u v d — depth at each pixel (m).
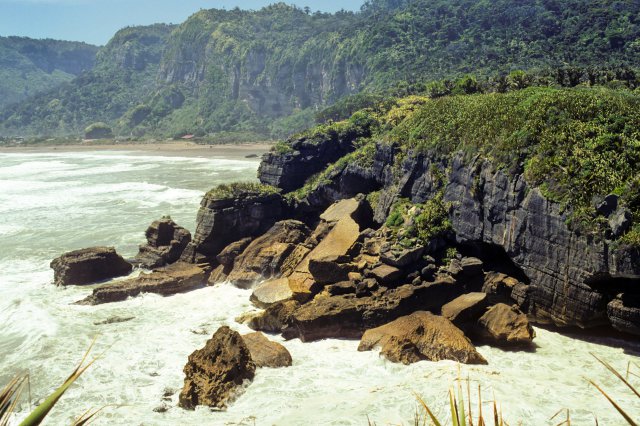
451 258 42.69
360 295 39.59
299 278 43.91
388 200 53.75
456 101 54.97
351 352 34.88
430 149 49.97
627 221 33.38
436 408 26.92
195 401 29.55
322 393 29.77
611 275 33.69
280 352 33.41
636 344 34.59
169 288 47.53
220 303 45.09
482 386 28.83
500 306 35.91
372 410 27.28
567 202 36.31
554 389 28.86
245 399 29.69
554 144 39.94
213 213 53.53
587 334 36.44
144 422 27.97
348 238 45.94
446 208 45.78
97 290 46.22
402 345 32.84
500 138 43.47
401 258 40.41
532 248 38.28
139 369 34.03
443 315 36.91
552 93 46.81
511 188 40.25
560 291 36.47
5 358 36.38
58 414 29.11
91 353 36.28
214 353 31.44
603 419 25.66
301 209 63.34
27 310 44.53
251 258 49.50
